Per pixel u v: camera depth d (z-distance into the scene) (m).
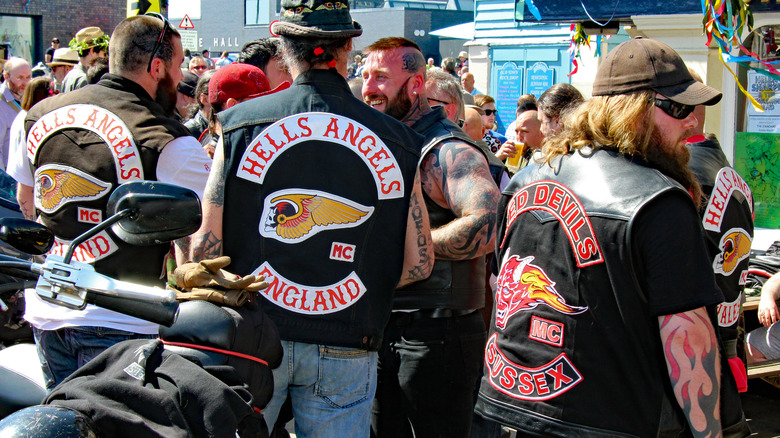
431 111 3.13
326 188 2.32
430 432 2.96
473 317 3.04
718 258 2.64
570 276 2.04
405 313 2.93
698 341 1.92
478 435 3.43
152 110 2.73
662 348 1.96
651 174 2.00
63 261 1.65
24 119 2.83
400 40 3.09
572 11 6.05
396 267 2.44
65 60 8.58
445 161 2.89
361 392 2.42
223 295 1.93
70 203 2.65
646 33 6.14
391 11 26.27
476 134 4.77
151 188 1.66
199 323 1.87
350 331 2.34
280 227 2.32
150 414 1.61
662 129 2.08
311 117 2.33
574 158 2.14
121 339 2.60
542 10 6.16
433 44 26.58
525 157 5.78
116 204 1.67
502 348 2.19
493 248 2.84
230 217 2.33
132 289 1.66
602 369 2.00
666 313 1.91
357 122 2.37
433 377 2.91
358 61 9.80
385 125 2.41
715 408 1.95
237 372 1.80
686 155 2.16
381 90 3.07
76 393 1.62
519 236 2.21
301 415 2.40
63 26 20.97
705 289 1.92
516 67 15.55
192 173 2.70
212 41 31.19
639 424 1.99
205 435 1.60
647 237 1.93
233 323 1.90
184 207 1.66
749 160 6.58
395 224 2.41
